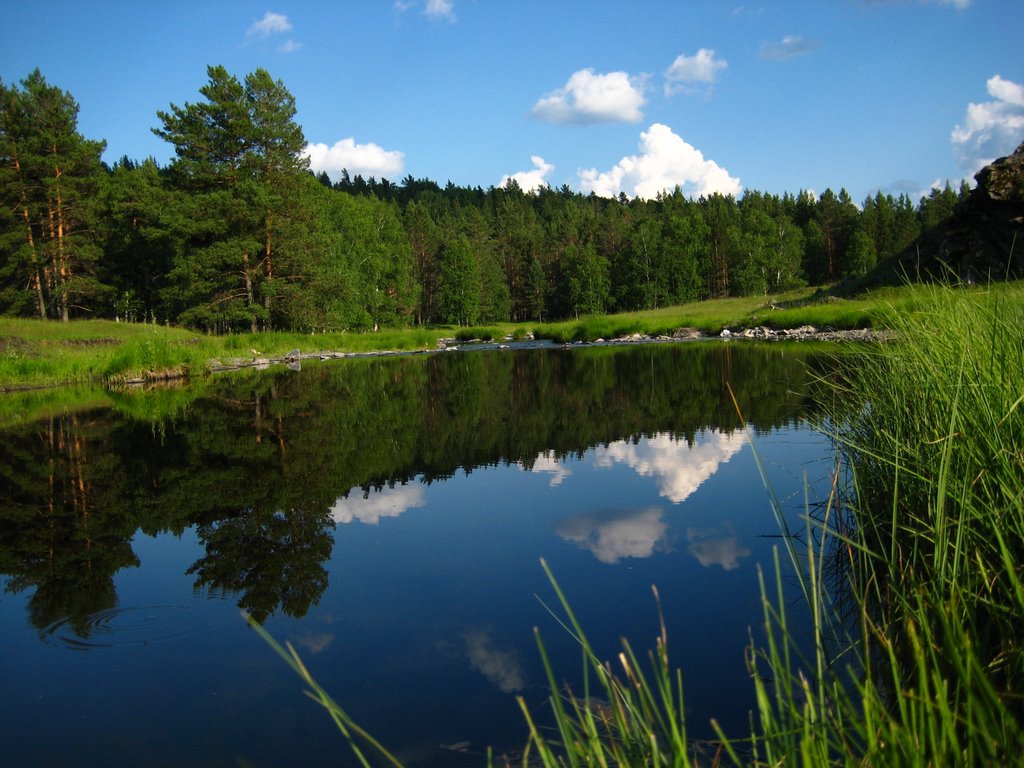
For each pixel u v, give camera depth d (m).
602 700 2.44
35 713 2.50
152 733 2.35
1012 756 1.35
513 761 2.12
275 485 5.85
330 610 3.32
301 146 34.38
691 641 2.82
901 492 3.48
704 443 6.79
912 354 4.14
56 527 4.84
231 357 23.91
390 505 5.14
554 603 3.29
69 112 33.34
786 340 22.39
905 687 2.18
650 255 67.75
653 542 4.07
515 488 5.48
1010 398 2.81
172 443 7.98
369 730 2.33
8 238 31.84
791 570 3.51
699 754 2.05
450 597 3.43
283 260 33.91
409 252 59.19
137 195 41.31
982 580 2.32
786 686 1.70
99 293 35.62
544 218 110.75
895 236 76.38
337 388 14.09
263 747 2.25
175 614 3.32
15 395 14.82
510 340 38.50
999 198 23.95
